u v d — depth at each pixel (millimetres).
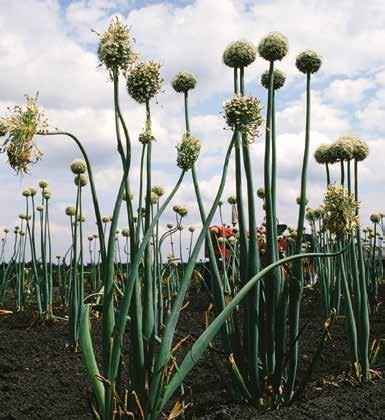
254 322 1294
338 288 2572
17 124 972
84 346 1034
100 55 1000
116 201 1016
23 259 3469
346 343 2119
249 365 1300
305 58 1417
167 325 1025
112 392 1018
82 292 2244
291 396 1410
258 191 2506
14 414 1486
